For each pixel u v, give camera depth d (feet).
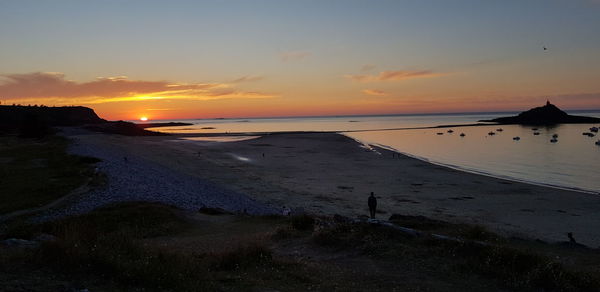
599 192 163.02
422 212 129.59
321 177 197.57
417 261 46.21
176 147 346.95
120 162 200.44
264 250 48.32
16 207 104.68
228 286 35.17
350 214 124.98
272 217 97.55
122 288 30.19
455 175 205.46
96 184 133.69
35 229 69.15
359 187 172.65
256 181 185.47
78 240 37.50
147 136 515.91
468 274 41.93
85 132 511.40
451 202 144.77
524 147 361.51
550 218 122.83
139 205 103.55
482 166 243.19
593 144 374.02
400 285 38.81
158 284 31.86
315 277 40.42
